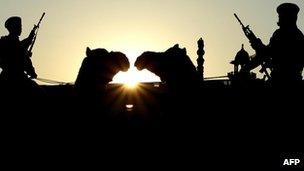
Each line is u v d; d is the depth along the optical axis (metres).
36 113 19.48
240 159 18.00
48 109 19.31
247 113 18.67
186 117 18.72
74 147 18.44
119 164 17.94
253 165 17.94
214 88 19.39
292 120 18.39
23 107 19.72
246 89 19.23
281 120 18.42
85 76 18.78
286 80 18.95
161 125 18.59
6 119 19.52
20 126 19.34
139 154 18.02
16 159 18.72
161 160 17.92
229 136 18.36
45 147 18.75
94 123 18.50
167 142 18.27
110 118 18.62
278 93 18.77
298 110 18.47
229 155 18.05
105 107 18.75
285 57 19.09
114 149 18.17
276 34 19.44
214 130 18.48
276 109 18.58
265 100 18.84
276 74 19.17
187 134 18.41
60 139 18.69
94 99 18.70
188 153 18.05
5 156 18.83
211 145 18.20
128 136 18.36
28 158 18.67
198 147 18.17
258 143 18.22
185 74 19.39
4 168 18.55
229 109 18.81
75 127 18.64
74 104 18.92
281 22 19.41
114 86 19.20
